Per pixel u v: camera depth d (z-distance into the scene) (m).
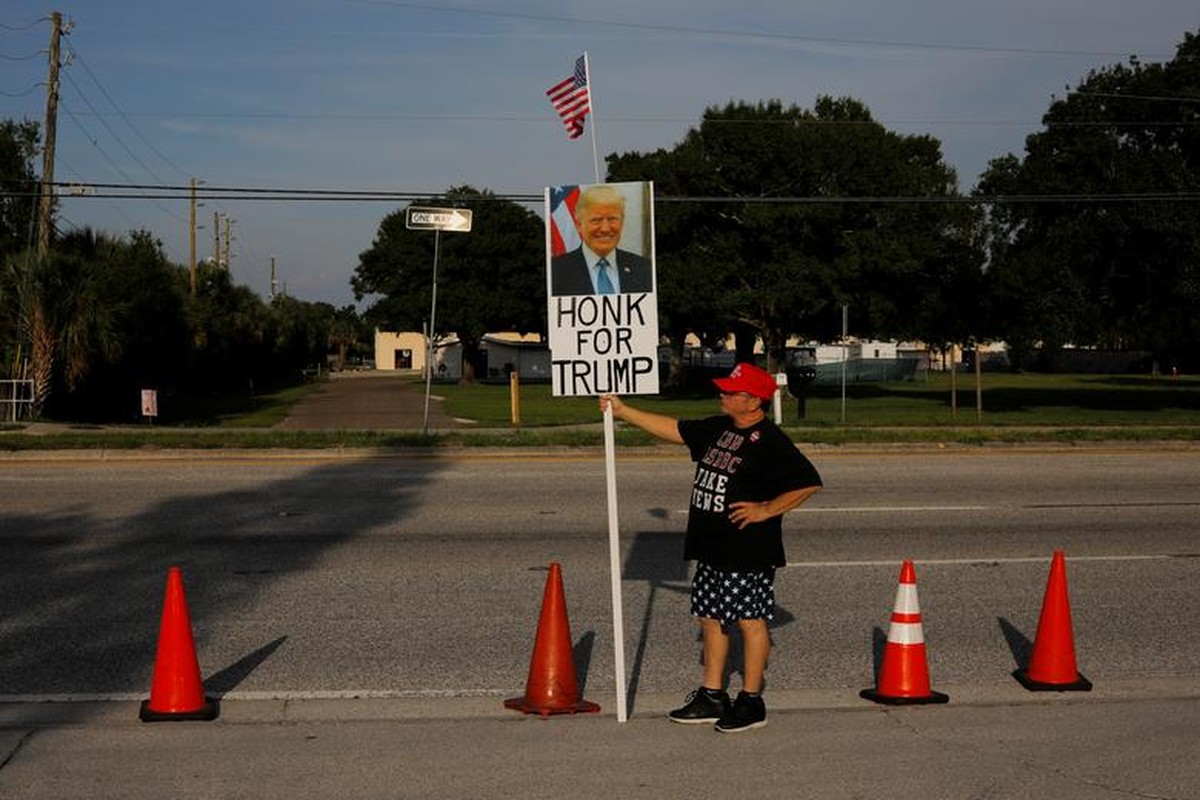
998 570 10.76
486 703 6.77
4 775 5.52
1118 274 37.62
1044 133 38.75
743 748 5.93
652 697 6.92
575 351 6.55
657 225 50.69
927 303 41.72
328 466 18.92
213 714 6.45
